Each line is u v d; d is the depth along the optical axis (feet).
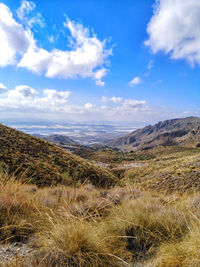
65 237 5.71
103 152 257.34
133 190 17.21
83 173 59.11
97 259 5.22
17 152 60.75
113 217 8.42
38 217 8.27
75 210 9.71
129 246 6.49
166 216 7.93
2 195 9.19
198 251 4.83
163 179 46.32
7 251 5.56
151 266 4.84
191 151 212.02
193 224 6.48
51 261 4.78
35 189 18.61
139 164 160.35
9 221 7.20
